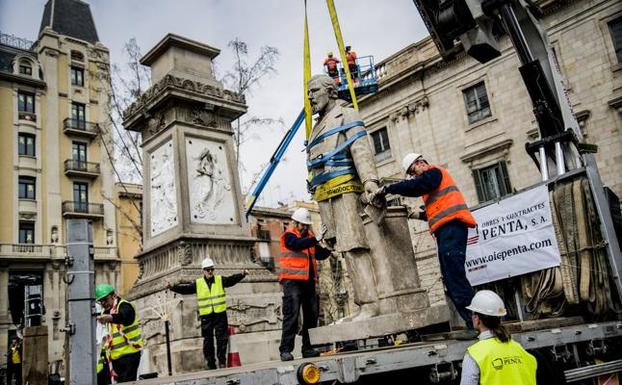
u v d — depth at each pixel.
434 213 4.92
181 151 10.38
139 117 11.33
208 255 9.93
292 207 41.34
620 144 18.31
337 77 22.03
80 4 42.78
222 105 11.19
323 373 3.15
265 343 9.52
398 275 5.27
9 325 31.61
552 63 7.02
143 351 9.23
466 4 6.94
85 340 3.82
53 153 36.25
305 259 5.71
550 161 6.71
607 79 18.84
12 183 34.25
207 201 10.44
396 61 25.27
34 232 34.47
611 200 6.02
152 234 10.67
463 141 22.81
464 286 4.64
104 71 32.09
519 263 6.40
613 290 5.47
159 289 9.35
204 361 8.59
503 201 6.65
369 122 26.14
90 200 36.78
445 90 23.58
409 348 3.85
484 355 3.35
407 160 5.34
